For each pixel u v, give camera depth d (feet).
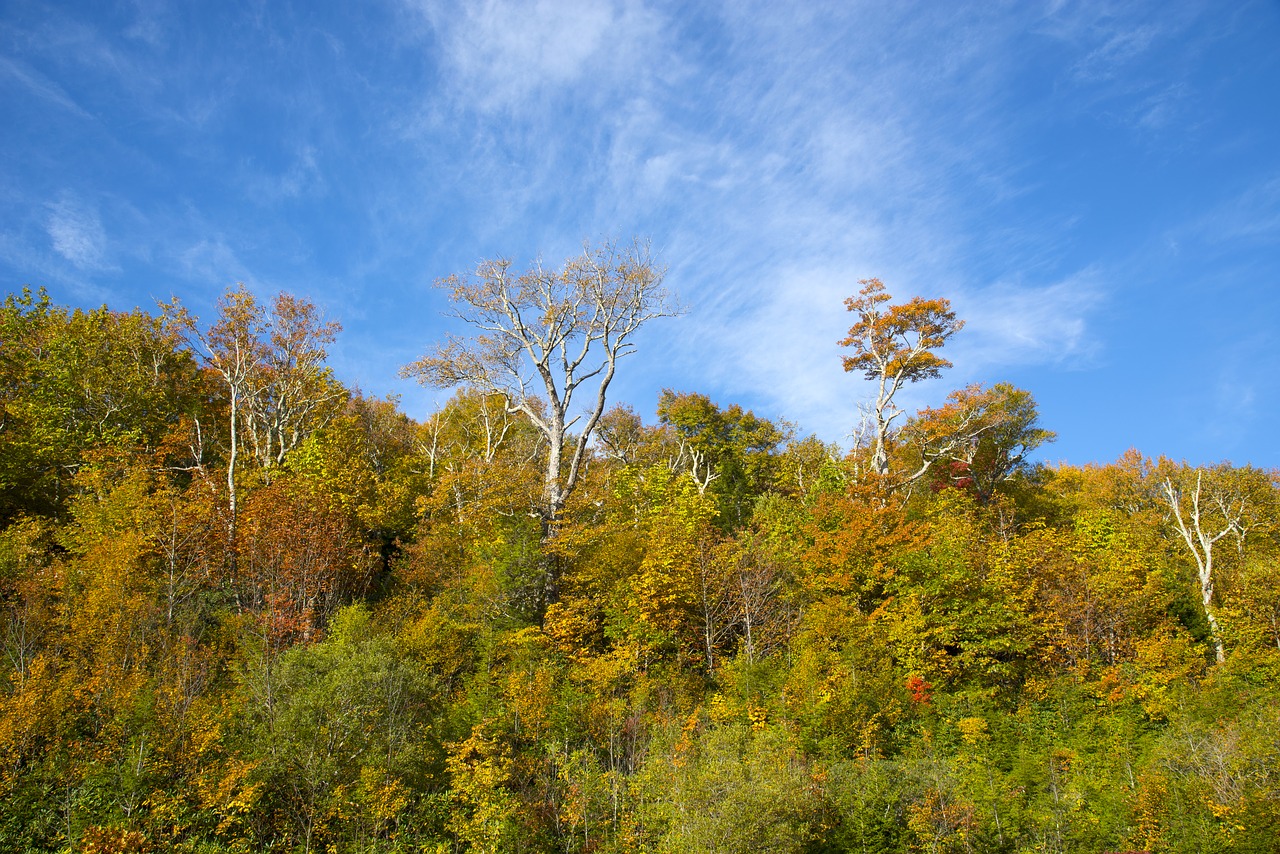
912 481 130.72
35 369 114.01
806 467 141.59
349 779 54.75
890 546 91.15
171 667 63.21
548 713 65.31
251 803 50.93
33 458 101.19
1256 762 62.18
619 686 75.31
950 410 136.77
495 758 59.31
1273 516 118.32
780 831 50.75
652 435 169.17
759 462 151.94
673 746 61.05
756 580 86.99
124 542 76.48
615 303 114.83
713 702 72.23
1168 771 64.49
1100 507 134.72
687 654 82.64
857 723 68.59
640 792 57.31
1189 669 81.56
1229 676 78.89
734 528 120.98
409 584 92.73
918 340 133.08
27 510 100.42
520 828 54.24
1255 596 89.97
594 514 104.73
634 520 109.81
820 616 82.02
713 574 87.35
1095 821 60.08
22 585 73.36
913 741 69.87
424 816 56.24
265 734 55.62
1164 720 75.92
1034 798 62.13
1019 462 152.05
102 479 93.04
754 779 53.52
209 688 64.49
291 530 85.87
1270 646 87.15
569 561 94.22
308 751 54.24
